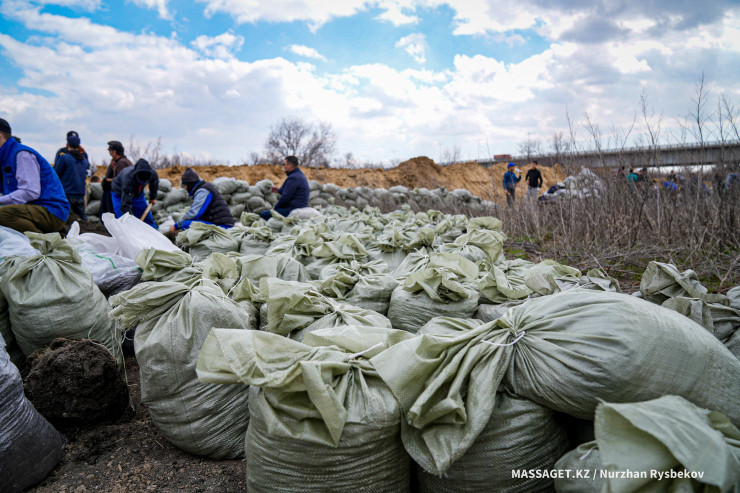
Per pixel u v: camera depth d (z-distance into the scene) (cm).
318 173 1933
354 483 152
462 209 1102
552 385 153
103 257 333
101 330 271
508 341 169
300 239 438
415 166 2134
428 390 150
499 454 156
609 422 121
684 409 123
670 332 146
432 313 264
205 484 193
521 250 608
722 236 473
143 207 637
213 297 225
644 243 522
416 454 151
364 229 599
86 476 195
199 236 483
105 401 231
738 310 193
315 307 236
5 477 174
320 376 144
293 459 150
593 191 623
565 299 175
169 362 205
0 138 404
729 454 110
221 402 210
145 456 211
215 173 1733
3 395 175
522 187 1534
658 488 113
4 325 257
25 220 400
